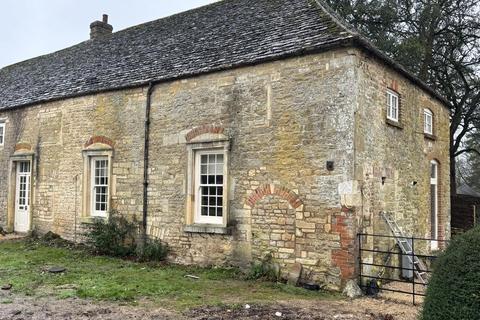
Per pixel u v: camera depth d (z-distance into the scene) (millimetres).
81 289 8508
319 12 10719
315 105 9516
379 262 9859
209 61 11570
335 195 9094
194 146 11375
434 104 14219
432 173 14172
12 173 16922
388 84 10797
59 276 9758
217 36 12734
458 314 4855
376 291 9023
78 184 14227
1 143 17406
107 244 12586
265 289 8914
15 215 16984
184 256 11414
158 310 7258
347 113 9078
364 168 9398
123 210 12836
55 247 13594
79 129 14289
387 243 10266
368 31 21984
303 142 9609
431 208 13992
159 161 12148
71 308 7270
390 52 20891
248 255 10250
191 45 13141
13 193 16953
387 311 7578
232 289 8852
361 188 9211
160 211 12008
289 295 8500
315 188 9367
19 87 18391
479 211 20578
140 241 12344
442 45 23078
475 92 23875
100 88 13641
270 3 12766
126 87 12977
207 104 11258
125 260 11906
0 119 17469
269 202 10000
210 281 9547
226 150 10742
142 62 13914
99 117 13727
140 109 12695
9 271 10219
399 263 10531
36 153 15781
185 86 11742
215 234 10844
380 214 10094
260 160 10211
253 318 6844
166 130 12062
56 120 15148
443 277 5148
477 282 4828
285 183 9789
